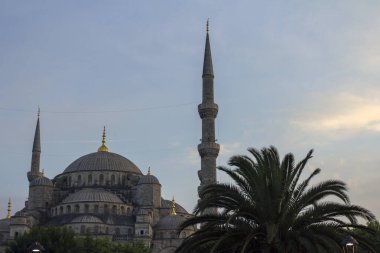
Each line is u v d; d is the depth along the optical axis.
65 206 165.38
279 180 43.81
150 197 174.38
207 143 121.38
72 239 112.38
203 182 119.69
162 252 158.25
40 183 174.38
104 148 194.38
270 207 43.34
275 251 43.84
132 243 139.88
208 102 125.06
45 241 107.94
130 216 166.50
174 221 163.50
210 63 128.88
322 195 44.69
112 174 182.75
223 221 45.38
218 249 44.69
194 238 44.84
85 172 182.50
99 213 163.00
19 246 108.44
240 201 44.44
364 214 43.66
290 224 43.88
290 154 45.12
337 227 44.28
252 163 44.91
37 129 186.50
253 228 44.12
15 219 154.50
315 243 40.84
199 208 45.19
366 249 44.31
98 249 115.81
